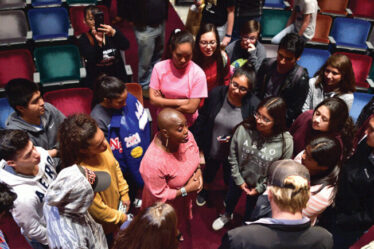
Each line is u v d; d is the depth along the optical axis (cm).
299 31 396
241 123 241
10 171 187
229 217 304
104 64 348
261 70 300
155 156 203
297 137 252
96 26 330
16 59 371
